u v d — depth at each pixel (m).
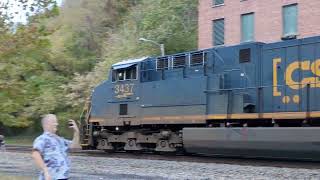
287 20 28.08
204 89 18.14
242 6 30.56
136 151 22.00
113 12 45.75
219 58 18.16
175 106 19.08
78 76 35.56
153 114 19.89
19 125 9.58
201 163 15.77
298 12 27.25
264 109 16.48
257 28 29.56
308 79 15.34
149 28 37.09
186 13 38.31
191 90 18.59
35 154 6.50
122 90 21.34
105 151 22.88
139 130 20.92
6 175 13.39
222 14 31.89
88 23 44.22
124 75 21.33
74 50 41.50
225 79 17.69
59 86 35.12
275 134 15.39
